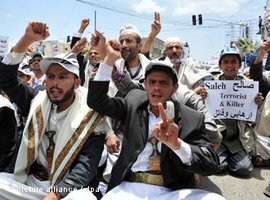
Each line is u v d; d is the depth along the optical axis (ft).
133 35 15.47
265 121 15.81
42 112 10.32
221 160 15.93
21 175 10.36
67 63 10.03
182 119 9.66
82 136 10.05
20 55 10.34
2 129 11.46
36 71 22.68
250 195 13.92
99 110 10.16
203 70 17.52
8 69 10.34
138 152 9.83
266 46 15.83
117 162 10.12
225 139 16.55
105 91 10.09
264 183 15.05
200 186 14.61
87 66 16.26
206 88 16.03
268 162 17.19
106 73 10.04
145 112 10.18
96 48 10.19
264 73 17.76
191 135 9.47
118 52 10.09
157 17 17.72
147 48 18.02
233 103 15.85
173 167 9.58
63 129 10.17
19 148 10.62
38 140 10.20
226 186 14.70
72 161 9.96
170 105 9.75
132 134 10.00
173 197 9.45
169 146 8.61
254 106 15.69
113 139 12.05
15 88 10.87
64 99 10.16
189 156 8.70
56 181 9.91
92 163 10.04
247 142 16.14
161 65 9.54
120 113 10.46
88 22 15.58
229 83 15.76
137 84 13.99
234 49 16.29
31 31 10.05
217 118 16.08
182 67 17.01
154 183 9.82
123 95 14.07
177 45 16.62
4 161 11.63
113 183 10.00
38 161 10.44
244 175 15.72
